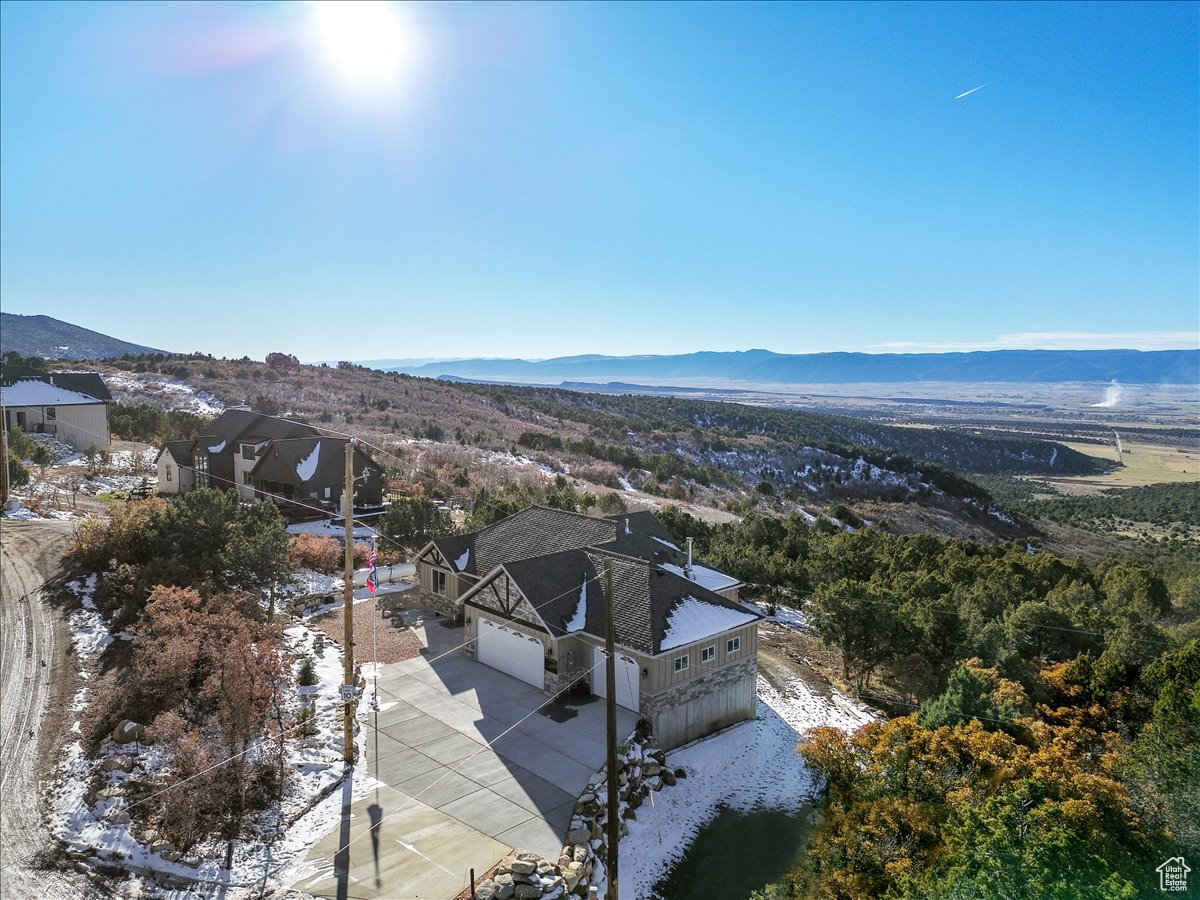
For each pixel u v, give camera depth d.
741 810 20.09
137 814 15.84
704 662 23.55
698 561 31.23
